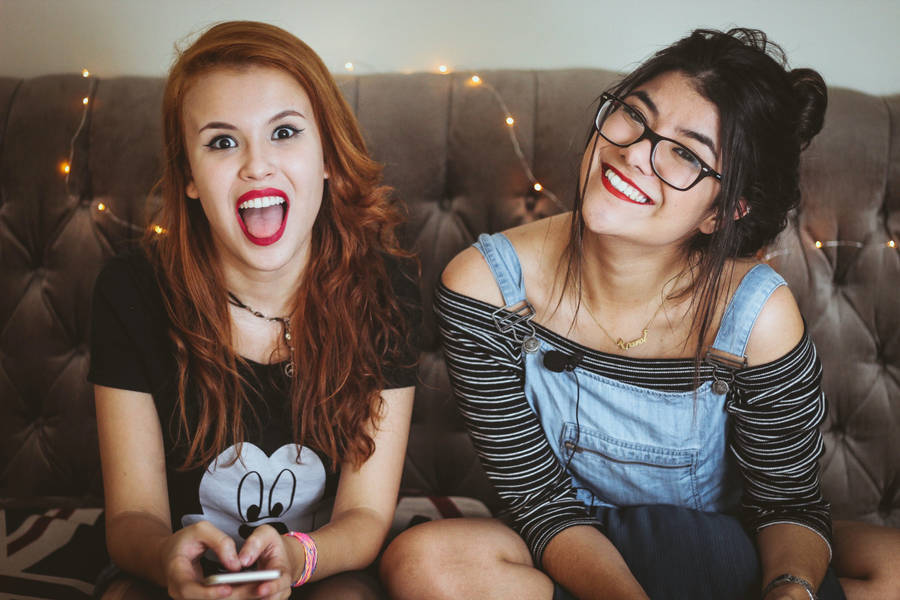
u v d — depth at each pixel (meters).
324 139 1.05
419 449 1.52
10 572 1.23
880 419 1.45
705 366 1.06
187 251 1.04
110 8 1.65
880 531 1.10
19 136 1.51
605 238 1.01
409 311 1.13
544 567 1.07
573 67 1.63
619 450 1.10
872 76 1.60
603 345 1.11
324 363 1.06
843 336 1.45
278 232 0.99
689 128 0.95
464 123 1.49
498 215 1.48
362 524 1.04
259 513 1.07
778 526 1.07
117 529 0.98
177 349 1.04
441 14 1.63
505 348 1.11
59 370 1.52
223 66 0.97
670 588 1.02
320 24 1.66
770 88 0.96
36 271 1.54
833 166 1.44
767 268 1.08
